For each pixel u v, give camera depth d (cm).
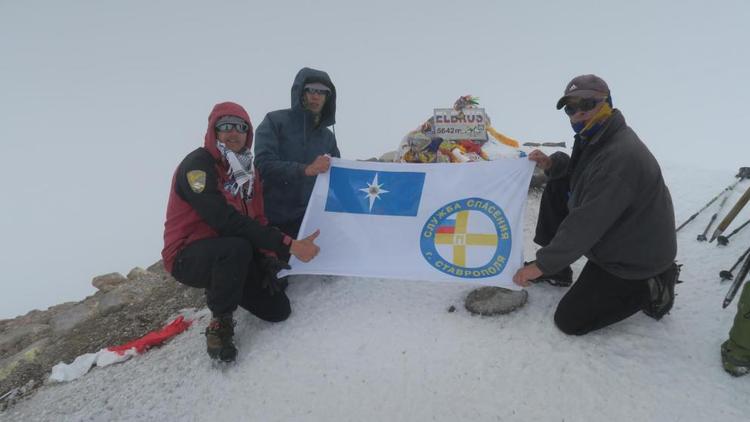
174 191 254
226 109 255
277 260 287
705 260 305
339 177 297
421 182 292
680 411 195
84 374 282
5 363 310
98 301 397
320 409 219
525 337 247
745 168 418
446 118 538
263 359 254
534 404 207
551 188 284
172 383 251
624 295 232
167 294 384
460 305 282
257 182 292
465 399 214
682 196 417
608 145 222
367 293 304
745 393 198
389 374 233
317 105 329
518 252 268
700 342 231
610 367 221
